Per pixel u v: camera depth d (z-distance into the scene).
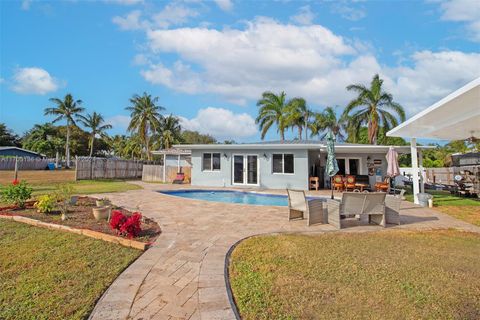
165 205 9.43
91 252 4.54
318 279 3.59
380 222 6.91
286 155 16.42
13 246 4.82
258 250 4.74
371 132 26.78
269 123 31.62
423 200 10.16
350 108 27.19
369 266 4.04
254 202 13.08
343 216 7.64
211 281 3.48
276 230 6.23
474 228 6.63
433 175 20.77
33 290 3.24
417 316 2.75
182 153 22.08
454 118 8.22
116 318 2.67
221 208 8.97
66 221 6.54
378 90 26.25
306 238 5.54
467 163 17.20
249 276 3.67
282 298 3.08
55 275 3.65
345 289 3.31
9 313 2.76
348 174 17.44
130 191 13.71
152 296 3.10
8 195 8.01
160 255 4.44
